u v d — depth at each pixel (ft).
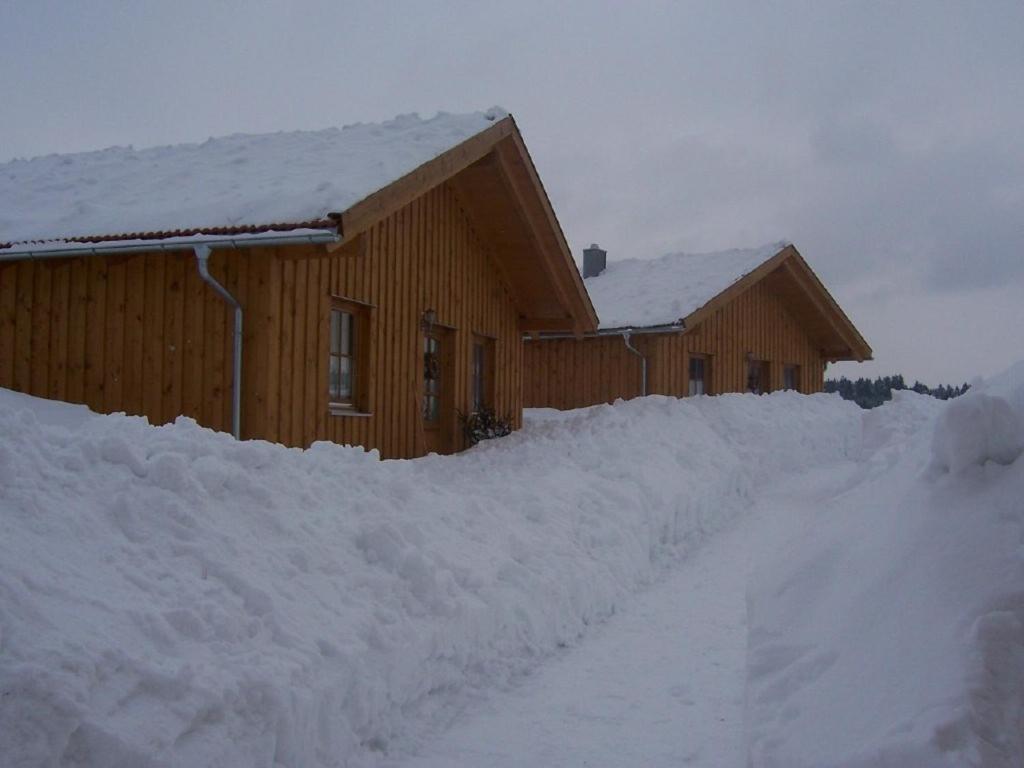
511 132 36.63
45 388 30.76
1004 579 9.69
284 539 15.76
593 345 58.70
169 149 40.37
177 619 12.30
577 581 21.70
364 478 19.89
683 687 17.26
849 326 72.33
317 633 13.91
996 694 8.76
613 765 13.94
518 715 15.98
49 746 9.66
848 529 14.11
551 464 31.76
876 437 28.78
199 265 27.12
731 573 27.25
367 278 33.88
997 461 11.29
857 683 10.21
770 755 10.19
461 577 18.30
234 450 17.08
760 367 68.13
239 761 11.19
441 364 40.42
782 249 63.16
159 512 14.37
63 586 11.71
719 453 40.55
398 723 14.84
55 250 28.81
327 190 27.40
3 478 13.28
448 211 39.86
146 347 29.37
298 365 29.76
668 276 63.16
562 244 42.39
